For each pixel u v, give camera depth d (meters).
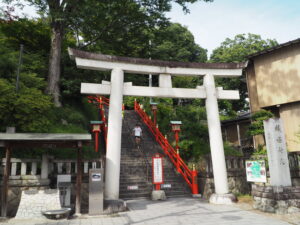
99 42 16.38
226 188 9.30
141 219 6.67
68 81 14.27
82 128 13.41
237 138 19.70
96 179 7.41
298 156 9.71
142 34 15.59
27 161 7.73
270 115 14.56
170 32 15.96
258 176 8.11
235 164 11.05
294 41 14.88
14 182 7.36
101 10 12.88
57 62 14.03
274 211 7.24
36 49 16.45
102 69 9.36
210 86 10.33
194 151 13.44
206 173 10.58
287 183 7.69
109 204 7.59
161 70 9.97
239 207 8.23
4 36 15.33
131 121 18.19
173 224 6.12
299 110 14.85
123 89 9.39
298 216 6.88
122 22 14.59
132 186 10.55
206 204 8.81
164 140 13.95
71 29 16.17
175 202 9.30
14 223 6.21
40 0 12.72
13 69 11.32
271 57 16.50
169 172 12.41
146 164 12.71
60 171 8.23
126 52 16.59
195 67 10.38
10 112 8.86
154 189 10.34
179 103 25.98
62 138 6.92
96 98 19.38
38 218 6.68
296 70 15.03
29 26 15.87
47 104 9.94
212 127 9.91
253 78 18.08
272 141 8.01
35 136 6.80
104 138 14.38
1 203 6.94
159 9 14.09
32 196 6.95
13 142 7.02
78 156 7.49
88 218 6.83
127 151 13.83
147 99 22.47
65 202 7.54
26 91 9.76
